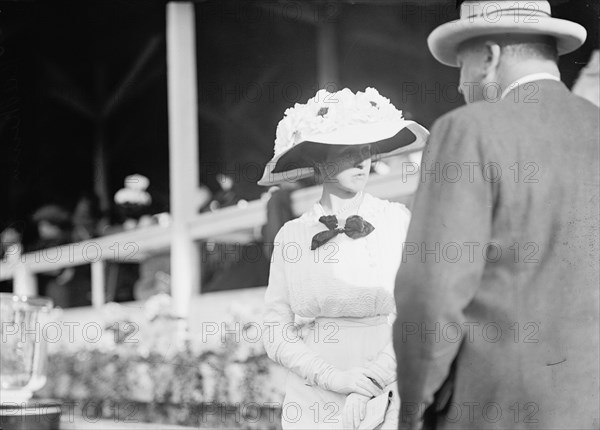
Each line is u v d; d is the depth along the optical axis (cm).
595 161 270
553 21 281
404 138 368
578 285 266
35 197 964
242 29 853
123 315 723
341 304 327
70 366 700
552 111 273
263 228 670
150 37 995
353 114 334
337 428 323
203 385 607
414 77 766
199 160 836
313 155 349
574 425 262
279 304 342
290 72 852
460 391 267
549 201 263
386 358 322
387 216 345
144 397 638
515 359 262
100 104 1016
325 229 339
